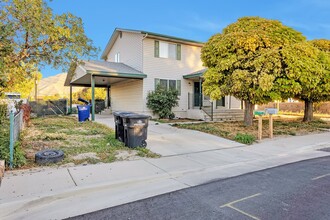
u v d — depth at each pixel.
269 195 3.76
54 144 7.16
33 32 5.84
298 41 10.30
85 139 8.06
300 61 9.17
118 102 20.28
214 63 11.23
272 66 9.26
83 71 14.71
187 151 6.82
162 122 13.60
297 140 8.72
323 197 3.66
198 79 17.31
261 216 3.06
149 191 3.99
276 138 9.02
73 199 3.66
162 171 4.90
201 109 15.98
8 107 12.01
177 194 3.84
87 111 13.52
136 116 6.77
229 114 16.22
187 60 17.44
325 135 9.95
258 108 24.62
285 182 4.38
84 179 4.30
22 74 6.52
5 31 5.44
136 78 15.56
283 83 9.55
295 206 3.35
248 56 9.88
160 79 16.23
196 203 3.48
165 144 7.70
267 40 9.70
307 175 4.80
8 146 5.25
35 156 5.25
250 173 4.99
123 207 3.37
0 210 3.21
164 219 3.01
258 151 7.00
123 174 4.64
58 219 3.03
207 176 4.82
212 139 8.63
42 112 19.00
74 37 6.77
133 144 6.80
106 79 17.42
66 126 11.24
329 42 12.82
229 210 3.24
